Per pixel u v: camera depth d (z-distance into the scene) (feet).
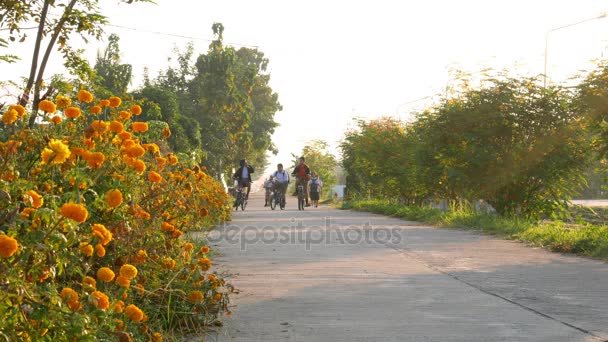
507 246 41.24
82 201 12.85
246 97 210.79
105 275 11.02
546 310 21.11
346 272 29.63
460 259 34.68
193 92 201.16
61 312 9.81
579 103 51.37
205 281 19.66
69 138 15.80
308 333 17.88
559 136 59.11
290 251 38.09
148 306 16.78
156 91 120.88
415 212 70.74
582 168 59.62
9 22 36.91
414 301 22.66
